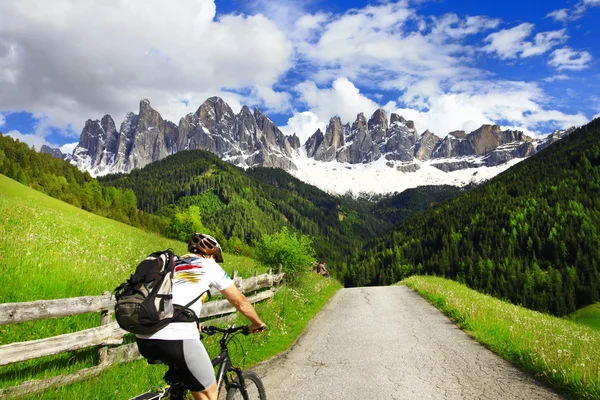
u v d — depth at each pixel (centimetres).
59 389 554
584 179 16225
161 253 363
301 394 646
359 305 1881
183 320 336
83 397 545
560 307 10106
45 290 869
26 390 521
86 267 1104
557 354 776
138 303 316
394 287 2992
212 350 815
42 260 995
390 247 19012
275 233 2141
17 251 1007
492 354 897
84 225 1866
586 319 9475
